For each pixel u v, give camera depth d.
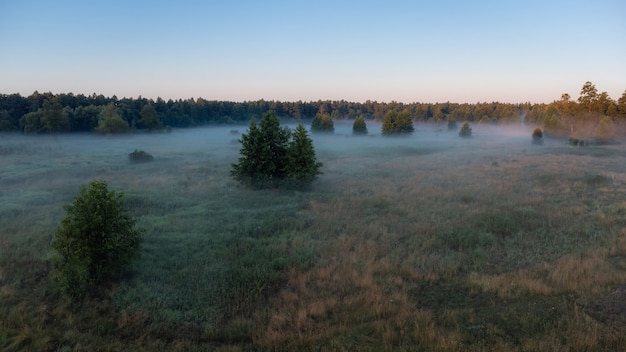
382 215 16.53
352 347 6.99
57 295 8.91
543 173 27.73
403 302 8.73
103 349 6.99
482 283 9.51
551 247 12.07
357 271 10.49
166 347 7.20
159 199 18.97
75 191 20.52
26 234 13.01
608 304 8.20
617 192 20.80
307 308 8.57
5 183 22.83
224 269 10.54
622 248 11.48
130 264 10.30
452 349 6.72
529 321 7.71
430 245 12.46
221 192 21.42
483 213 16.17
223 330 7.81
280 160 23.33
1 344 6.88
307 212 16.98
